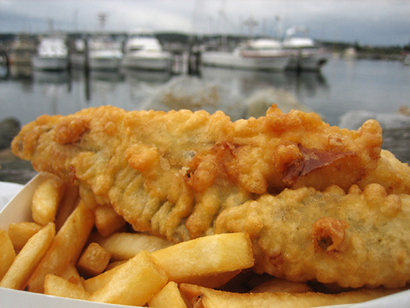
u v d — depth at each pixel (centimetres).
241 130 18
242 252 16
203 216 17
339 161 17
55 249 18
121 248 19
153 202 18
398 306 14
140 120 19
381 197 15
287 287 16
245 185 17
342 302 15
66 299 14
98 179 19
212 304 15
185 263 16
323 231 15
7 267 17
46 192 21
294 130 17
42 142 22
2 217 20
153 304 15
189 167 18
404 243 15
